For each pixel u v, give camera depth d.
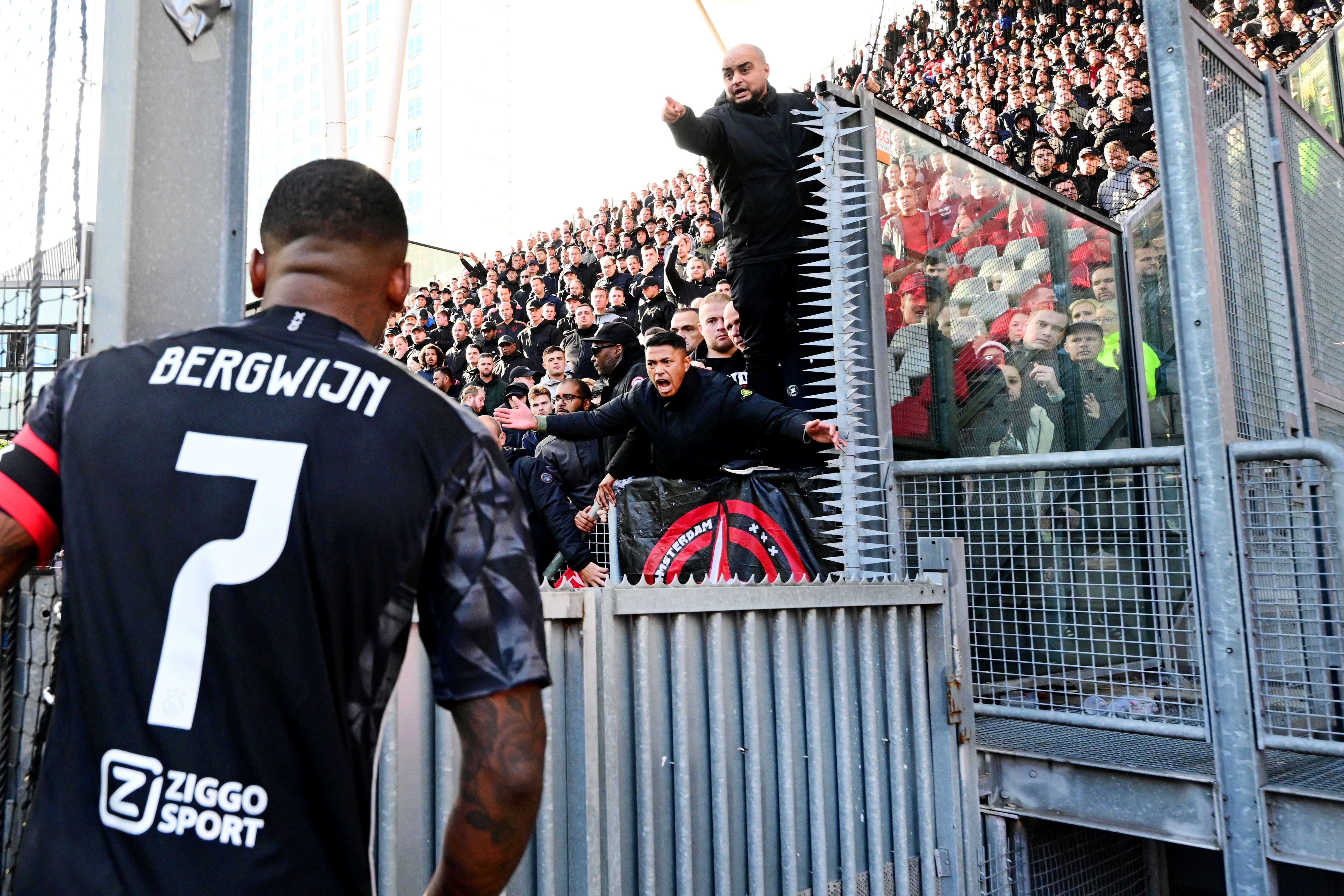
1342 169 3.96
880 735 2.20
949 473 2.83
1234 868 2.19
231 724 0.77
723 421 3.20
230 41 1.29
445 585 0.86
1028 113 9.70
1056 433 3.88
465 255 16.44
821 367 3.08
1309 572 2.28
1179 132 2.41
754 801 1.91
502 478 0.91
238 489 0.81
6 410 1.22
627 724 1.76
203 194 1.26
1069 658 3.16
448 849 0.84
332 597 0.80
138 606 0.79
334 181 0.97
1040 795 2.54
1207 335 2.33
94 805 0.78
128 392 0.86
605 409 3.57
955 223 3.50
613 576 3.84
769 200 3.42
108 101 1.19
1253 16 10.04
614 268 9.91
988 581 2.83
